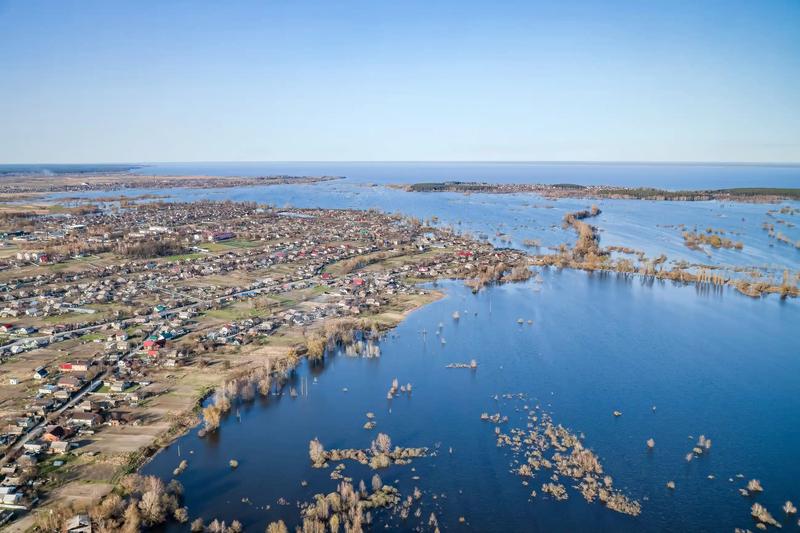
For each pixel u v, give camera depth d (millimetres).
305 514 127312
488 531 122625
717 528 123625
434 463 149000
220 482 140375
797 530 122438
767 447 157000
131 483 133000
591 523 125188
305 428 168375
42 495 132250
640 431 165625
